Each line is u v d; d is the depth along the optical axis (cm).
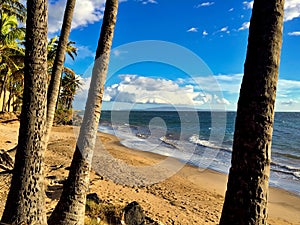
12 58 2241
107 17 487
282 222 959
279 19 277
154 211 830
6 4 2166
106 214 640
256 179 268
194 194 1125
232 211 273
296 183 1446
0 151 879
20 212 389
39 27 403
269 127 272
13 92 3509
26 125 399
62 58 695
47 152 1518
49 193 762
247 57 285
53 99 680
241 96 284
